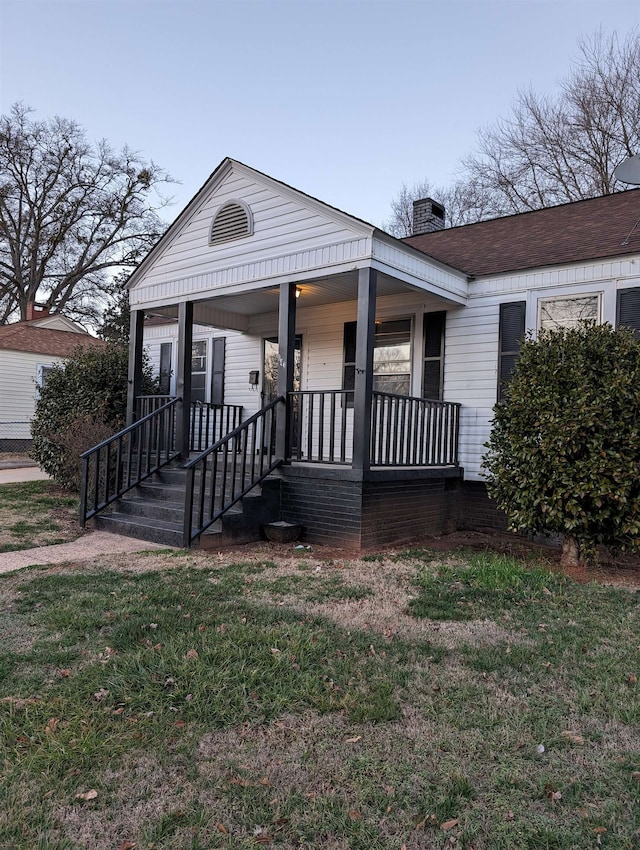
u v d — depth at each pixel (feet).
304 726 8.31
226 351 35.60
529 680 9.93
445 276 24.11
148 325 40.42
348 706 8.85
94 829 6.20
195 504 22.52
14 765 7.21
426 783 7.09
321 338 30.25
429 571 16.88
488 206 80.64
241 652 10.48
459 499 25.53
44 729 7.99
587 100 68.64
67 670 9.82
